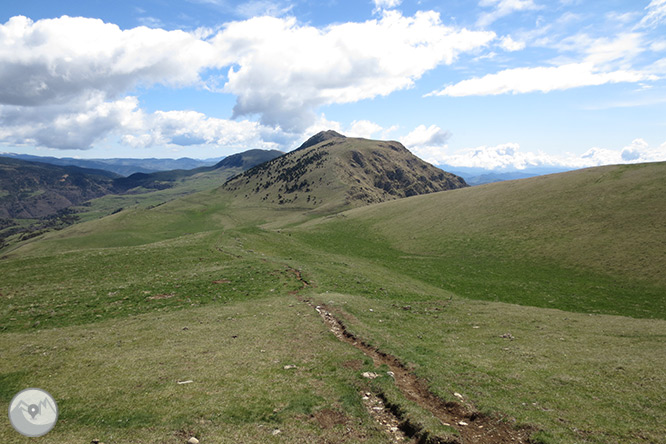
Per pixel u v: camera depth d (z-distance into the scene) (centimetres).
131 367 2062
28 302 3644
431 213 11125
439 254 7844
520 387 1795
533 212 8594
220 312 3362
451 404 1652
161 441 1315
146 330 2844
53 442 1323
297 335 2680
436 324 3119
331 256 7438
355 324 2939
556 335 2773
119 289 4094
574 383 1823
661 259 5297
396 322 3114
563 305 4550
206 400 1639
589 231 6862
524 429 1419
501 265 6625
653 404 1571
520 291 5222
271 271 5147
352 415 1555
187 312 3388
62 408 1584
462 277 6150
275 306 3578
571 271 5806
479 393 1733
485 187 12438
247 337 2636
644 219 6556
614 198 7756
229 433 1372
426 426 1435
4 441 1338
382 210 13288
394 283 5256
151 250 6178
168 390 1748
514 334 2812
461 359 2202
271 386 1800
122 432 1384
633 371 1941
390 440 1398
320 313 3347
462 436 1402
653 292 4669
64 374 1975
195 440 1309
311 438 1370
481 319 3294
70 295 3878
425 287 5391
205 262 5666
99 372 1995
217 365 2088
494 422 1490
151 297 3894
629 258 5609
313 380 1892
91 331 2825
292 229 11844
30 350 2369
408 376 1991
